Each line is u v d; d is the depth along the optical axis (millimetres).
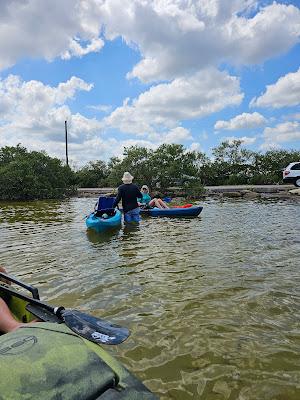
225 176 32969
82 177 34969
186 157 24641
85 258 6910
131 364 3266
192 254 7004
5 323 2721
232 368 3182
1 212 15508
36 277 5742
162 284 5285
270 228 9797
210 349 3490
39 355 1690
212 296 4777
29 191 23078
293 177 23688
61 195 25516
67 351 1751
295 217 11883
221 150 33312
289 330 3838
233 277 5512
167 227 10430
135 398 1617
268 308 4379
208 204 17406
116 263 6488
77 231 10008
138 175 25500
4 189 23062
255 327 3914
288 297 4691
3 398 1455
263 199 19422
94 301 4691
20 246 8086
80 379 1593
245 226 10242
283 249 7258
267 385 2941
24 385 1520
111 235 9297
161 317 4188
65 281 5520
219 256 6789
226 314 4238
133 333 3816
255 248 7387
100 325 2355
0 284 3350
